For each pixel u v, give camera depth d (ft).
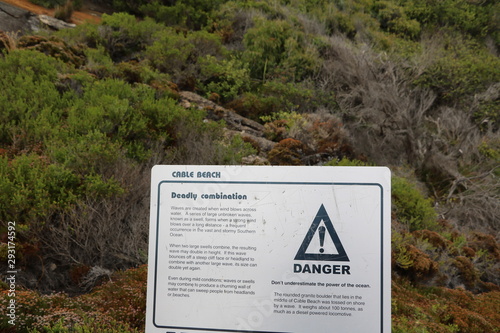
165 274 6.42
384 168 6.27
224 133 19.66
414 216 19.25
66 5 30.53
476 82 32.30
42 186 11.96
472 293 16.12
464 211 23.40
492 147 29.17
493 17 42.14
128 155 15.24
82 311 9.30
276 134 22.89
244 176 6.48
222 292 6.29
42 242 11.80
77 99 17.58
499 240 21.74
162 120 17.52
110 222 12.35
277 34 30.94
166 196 6.56
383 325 5.98
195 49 27.84
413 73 32.53
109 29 27.63
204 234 6.43
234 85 26.37
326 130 23.52
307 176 6.40
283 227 6.33
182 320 6.31
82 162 13.39
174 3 35.29
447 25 41.73
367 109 27.96
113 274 11.60
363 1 43.37
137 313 9.65
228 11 35.37
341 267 6.16
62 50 22.85
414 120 29.37
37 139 14.96
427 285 15.25
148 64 25.61
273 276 6.24
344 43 33.19
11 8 27.86
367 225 6.21
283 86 26.53
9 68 18.78
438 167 26.71
